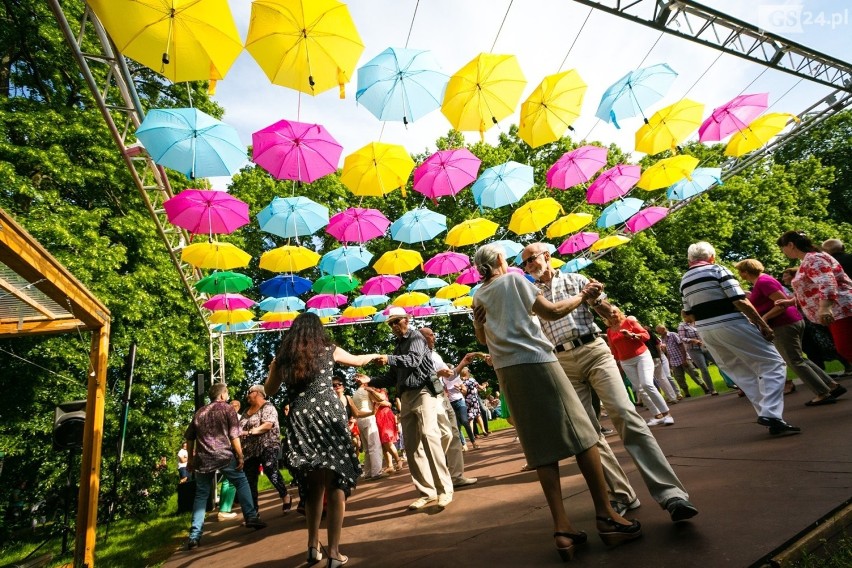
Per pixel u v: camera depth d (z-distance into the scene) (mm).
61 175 9797
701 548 1708
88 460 4465
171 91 12867
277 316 10570
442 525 3043
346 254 8430
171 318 12586
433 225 8219
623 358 5598
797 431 3244
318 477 2641
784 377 3383
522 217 8266
